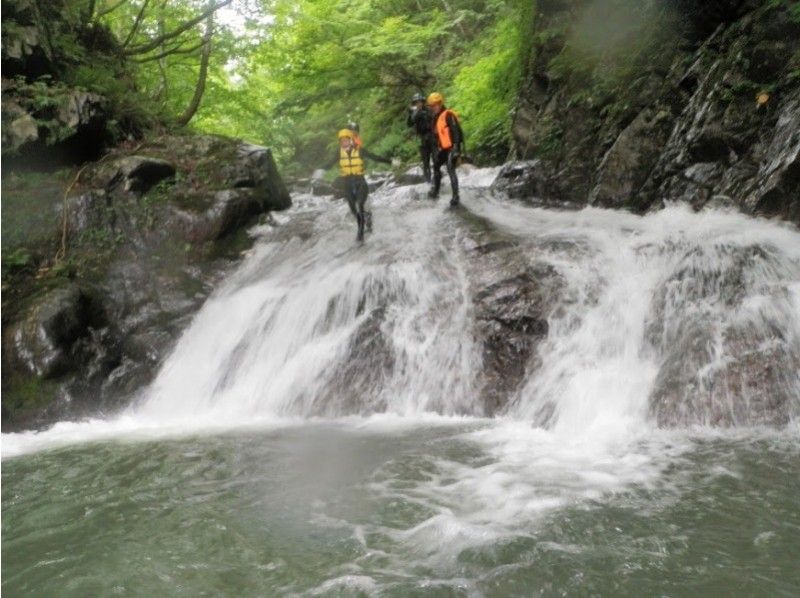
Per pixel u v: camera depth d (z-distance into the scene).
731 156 7.99
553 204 10.85
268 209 10.70
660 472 3.91
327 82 22.70
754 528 3.09
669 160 8.93
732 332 5.20
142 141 11.21
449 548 3.10
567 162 11.20
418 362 6.36
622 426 4.89
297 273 8.28
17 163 9.23
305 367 6.71
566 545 3.04
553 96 12.55
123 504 3.90
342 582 2.83
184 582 2.91
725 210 7.45
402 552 3.09
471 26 24.28
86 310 7.78
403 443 4.96
